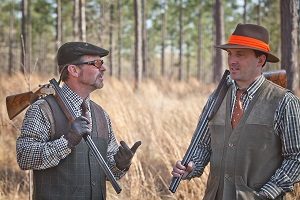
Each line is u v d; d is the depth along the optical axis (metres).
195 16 34.28
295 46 5.56
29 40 26.86
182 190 4.48
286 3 5.56
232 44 2.52
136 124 6.46
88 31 22.05
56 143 2.43
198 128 2.71
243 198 2.49
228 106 2.60
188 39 40.25
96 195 2.61
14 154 5.94
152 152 5.59
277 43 20.80
